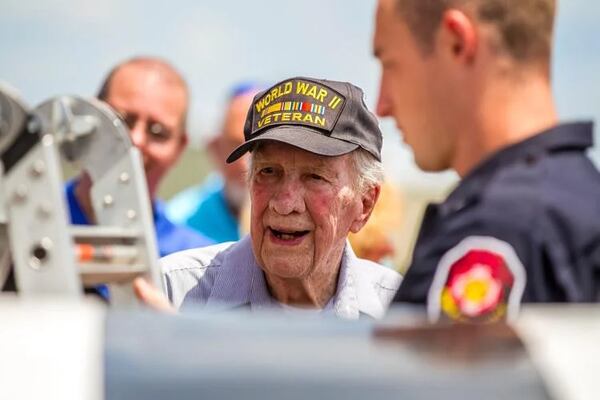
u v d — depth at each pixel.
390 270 7.31
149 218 4.87
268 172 6.49
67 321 3.44
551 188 4.43
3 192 4.16
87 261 4.71
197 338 3.44
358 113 6.54
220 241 11.87
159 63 9.42
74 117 4.79
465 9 4.60
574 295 4.28
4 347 3.31
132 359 3.33
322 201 6.44
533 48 4.62
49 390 3.23
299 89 6.50
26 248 4.14
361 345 3.45
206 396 3.26
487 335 3.54
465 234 4.33
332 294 6.98
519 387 3.34
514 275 4.21
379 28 4.85
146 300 4.78
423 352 3.43
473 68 4.63
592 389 3.37
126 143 4.84
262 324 3.59
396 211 9.38
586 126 4.66
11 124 4.14
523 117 4.61
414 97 4.77
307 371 3.33
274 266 6.53
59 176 4.16
